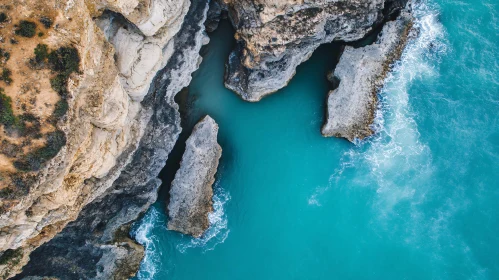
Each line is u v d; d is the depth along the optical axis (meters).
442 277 37.81
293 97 40.97
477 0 40.59
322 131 40.34
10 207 24.30
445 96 39.94
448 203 38.78
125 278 38.94
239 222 40.06
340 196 39.81
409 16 39.44
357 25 38.28
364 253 38.78
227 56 40.38
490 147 39.12
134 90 31.75
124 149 32.97
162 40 32.38
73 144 25.61
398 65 39.84
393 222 39.00
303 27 35.81
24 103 23.80
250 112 40.88
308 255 39.25
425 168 39.34
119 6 26.64
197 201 39.12
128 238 38.88
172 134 38.00
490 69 39.91
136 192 37.09
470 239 38.19
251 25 36.06
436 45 40.12
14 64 23.58
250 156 40.69
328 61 40.81
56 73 24.27
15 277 31.67
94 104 26.41
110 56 27.47
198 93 40.19
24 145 24.00
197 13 36.25
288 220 39.91
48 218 27.97
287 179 40.44
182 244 39.81
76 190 28.30
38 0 23.80
